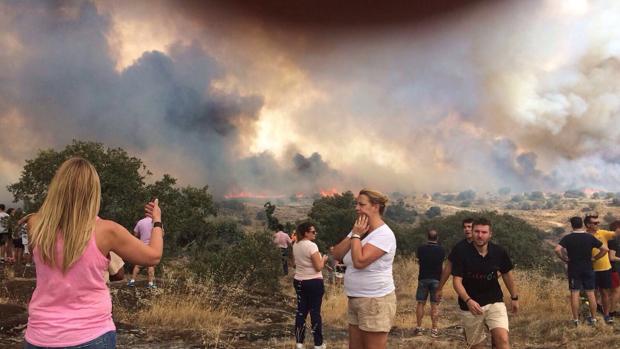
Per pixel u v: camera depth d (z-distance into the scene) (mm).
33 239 2510
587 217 9539
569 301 11164
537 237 37875
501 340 5371
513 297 5629
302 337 6996
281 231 18516
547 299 11672
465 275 5570
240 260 14109
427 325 10039
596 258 8961
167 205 17516
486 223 5480
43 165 15461
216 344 7086
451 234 41312
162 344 7184
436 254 8953
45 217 2518
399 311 11805
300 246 7074
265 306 11188
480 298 5555
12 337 6688
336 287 13180
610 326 8781
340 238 33938
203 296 10391
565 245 9078
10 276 10977
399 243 38031
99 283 2553
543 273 15773
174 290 10562
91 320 2490
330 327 9484
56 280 2469
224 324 8859
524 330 9242
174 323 8461
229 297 11078
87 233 2516
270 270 14398
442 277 5785
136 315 8680
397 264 18938
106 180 16016
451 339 8648
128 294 9938
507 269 5586
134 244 2672
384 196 4551
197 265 14180
